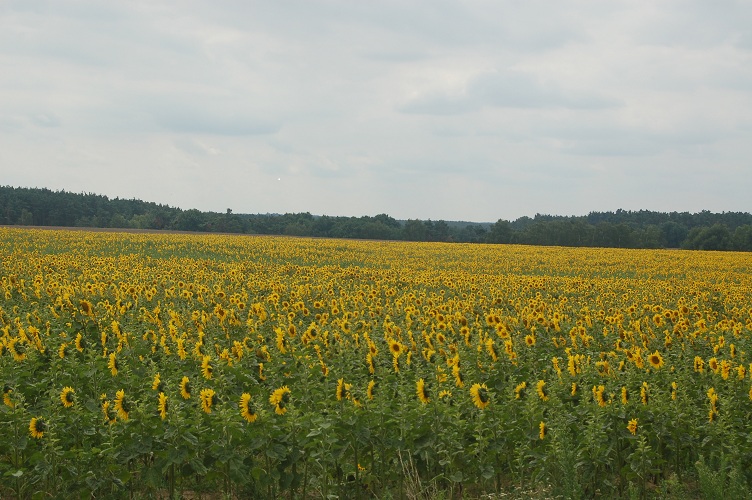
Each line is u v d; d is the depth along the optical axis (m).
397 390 9.73
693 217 197.00
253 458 8.47
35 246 48.84
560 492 8.15
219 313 14.46
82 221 144.62
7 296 19.48
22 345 11.06
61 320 14.78
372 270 37.81
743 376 10.59
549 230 133.50
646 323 16.03
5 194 143.88
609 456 9.31
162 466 7.95
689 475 9.33
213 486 9.09
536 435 8.77
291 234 136.25
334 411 8.61
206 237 73.38
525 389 9.76
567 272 46.38
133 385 10.16
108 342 13.25
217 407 8.30
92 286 20.14
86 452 8.02
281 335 11.52
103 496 8.05
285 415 8.42
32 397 10.20
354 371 11.42
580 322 15.67
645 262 54.97
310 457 8.13
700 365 11.12
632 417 9.35
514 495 8.33
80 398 9.95
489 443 8.73
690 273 46.03
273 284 24.78
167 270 33.28
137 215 153.25
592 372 10.88
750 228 120.88
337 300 19.14
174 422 8.02
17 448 8.12
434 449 8.64
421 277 31.50
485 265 48.56
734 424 9.52
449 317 15.30
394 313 17.45
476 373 11.14
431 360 11.22
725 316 20.39
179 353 11.41
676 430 9.27
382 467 8.54
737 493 7.90
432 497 8.20
